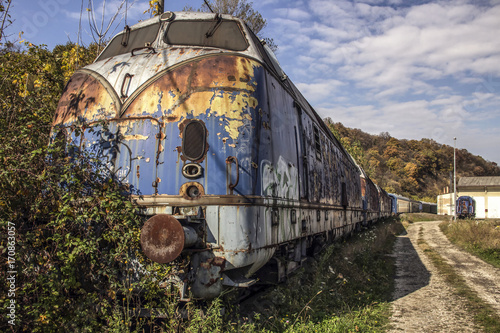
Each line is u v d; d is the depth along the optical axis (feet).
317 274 22.57
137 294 13.71
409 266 37.01
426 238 65.98
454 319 19.57
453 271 34.37
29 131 14.44
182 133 14.92
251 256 14.52
